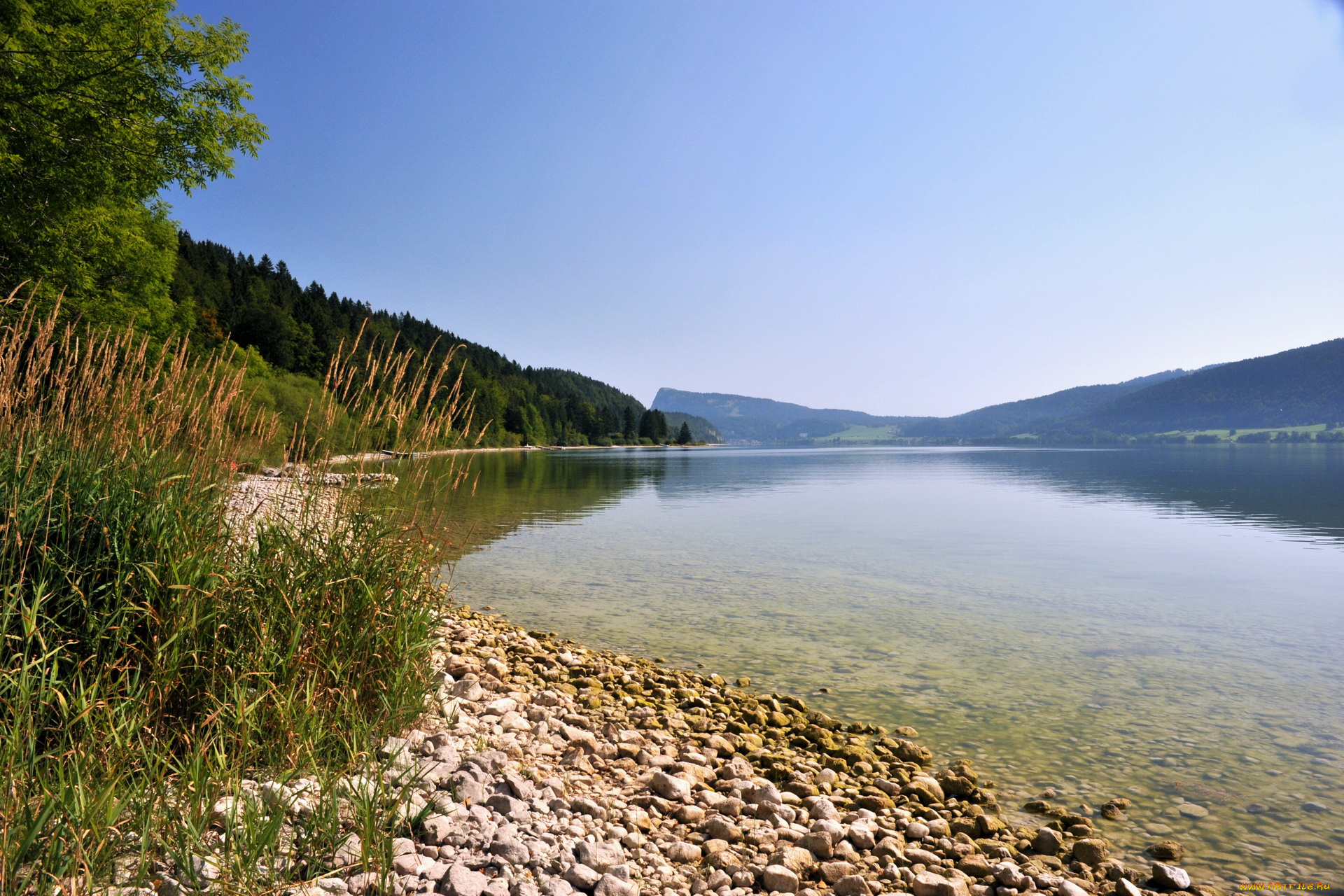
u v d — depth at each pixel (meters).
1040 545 16.61
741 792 4.35
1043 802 4.46
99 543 3.43
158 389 4.23
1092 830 4.14
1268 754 5.23
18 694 2.75
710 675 7.18
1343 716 5.99
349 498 4.24
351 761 3.38
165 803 2.66
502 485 36.31
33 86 10.71
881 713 6.15
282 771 3.25
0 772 2.45
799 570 13.11
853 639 8.52
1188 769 4.98
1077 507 27.00
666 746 5.09
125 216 19.58
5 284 12.13
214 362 4.34
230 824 2.62
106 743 2.87
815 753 5.25
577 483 39.72
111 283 19.80
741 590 11.37
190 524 3.66
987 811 4.39
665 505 26.77
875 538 17.75
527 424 139.38
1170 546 16.50
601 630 8.92
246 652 3.61
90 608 3.25
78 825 2.36
